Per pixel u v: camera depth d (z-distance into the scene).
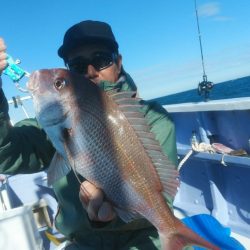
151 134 0.59
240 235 1.15
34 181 1.43
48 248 1.27
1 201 1.25
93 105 0.57
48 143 0.81
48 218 1.33
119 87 0.81
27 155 0.78
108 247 0.79
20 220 0.93
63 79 0.57
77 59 0.80
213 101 1.25
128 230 0.78
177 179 0.58
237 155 1.12
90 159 0.57
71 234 0.83
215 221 1.03
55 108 0.56
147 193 0.58
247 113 1.16
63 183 0.80
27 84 0.58
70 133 0.56
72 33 0.79
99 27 0.79
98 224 0.62
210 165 1.25
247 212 1.19
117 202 0.58
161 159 0.59
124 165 0.57
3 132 0.68
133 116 0.58
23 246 0.93
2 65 0.62
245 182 1.18
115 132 0.57
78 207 0.78
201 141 1.32
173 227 0.59
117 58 0.83
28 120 0.83
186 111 1.28
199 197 1.35
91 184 0.57
